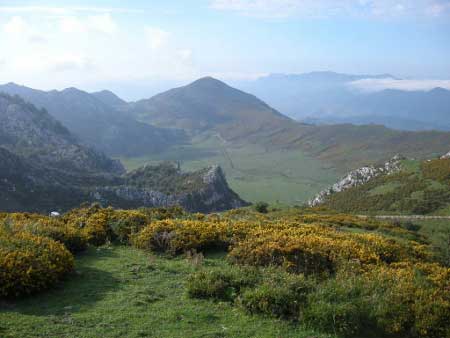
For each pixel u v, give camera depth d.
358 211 85.69
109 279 13.70
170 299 12.27
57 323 10.27
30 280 11.77
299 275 13.03
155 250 17.62
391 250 18.14
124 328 10.20
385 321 11.05
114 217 20.72
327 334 10.66
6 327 9.81
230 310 11.67
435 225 56.31
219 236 18.17
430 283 13.32
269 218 33.31
